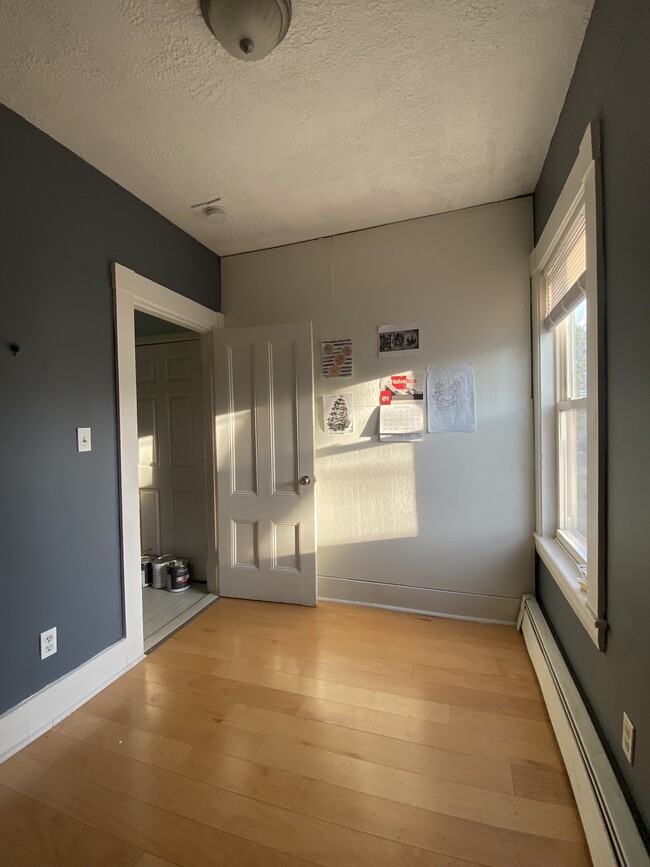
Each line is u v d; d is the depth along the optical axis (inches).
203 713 64.2
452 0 45.8
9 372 58.8
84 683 67.8
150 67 53.5
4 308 58.4
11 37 48.9
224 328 107.7
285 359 102.2
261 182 80.6
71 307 68.9
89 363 72.1
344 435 102.3
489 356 91.8
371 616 96.5
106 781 52.1
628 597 41.6
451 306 93.9
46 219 64.9
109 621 74.7
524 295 89.3
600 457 47.8
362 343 100.5
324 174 78.5
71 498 68.1
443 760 54.6
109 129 64.8
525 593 90.9
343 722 61.8
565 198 59.8
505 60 54.1
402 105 61.7
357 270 100.7
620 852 35.7
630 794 40.2
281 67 54.0
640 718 38.5
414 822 46.2
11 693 57.8
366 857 42.6
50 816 47.6
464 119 65.1
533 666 74.7
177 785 51.4
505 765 53.7
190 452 121.1
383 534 100.4
